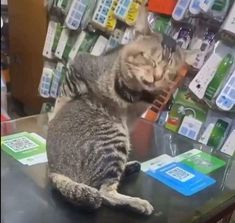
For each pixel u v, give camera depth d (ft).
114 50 2.55
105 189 2.40
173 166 3.02
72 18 3.22
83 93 2.46
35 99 2.97
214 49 3.39
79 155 2.38
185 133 3.59
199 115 3.57
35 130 3.11
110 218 2.33
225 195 2.71
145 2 3.40
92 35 3.42
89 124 2.40
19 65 2.74
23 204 2.37
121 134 2.45
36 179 2.62
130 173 2.82
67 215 2.33
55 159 2.47
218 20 3.29
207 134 3.53
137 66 2.40
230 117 3.47
